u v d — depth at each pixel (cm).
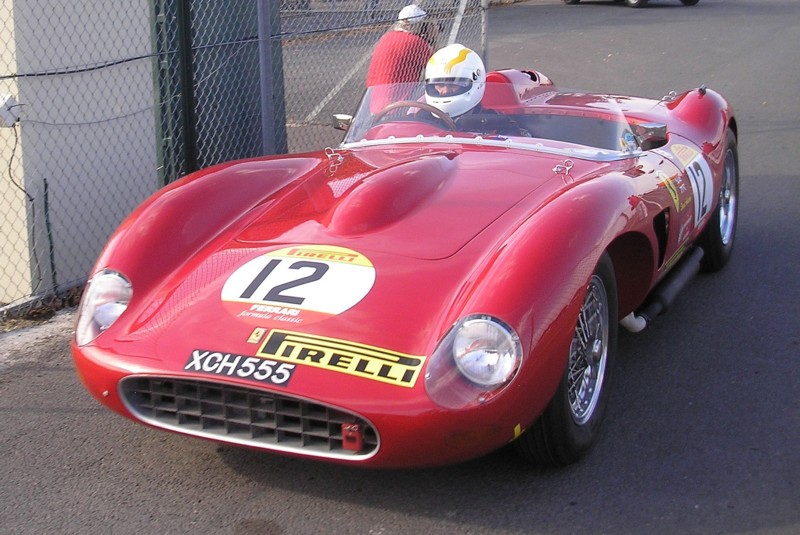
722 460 301
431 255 290
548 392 264
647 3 1928
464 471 296
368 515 274
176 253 314
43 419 343
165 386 276
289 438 265
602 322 310
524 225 290
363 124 423
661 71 1182
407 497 283
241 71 607
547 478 292
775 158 740
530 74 481
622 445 313
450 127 408
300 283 285
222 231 329
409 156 374
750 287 468
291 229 319
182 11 488
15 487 294
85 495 289
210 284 295
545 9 1872
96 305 299
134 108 540
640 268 343
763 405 340
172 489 291
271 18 618
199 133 582
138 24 534
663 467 298
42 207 490
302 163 383
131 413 279
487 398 249
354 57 768
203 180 351
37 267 491
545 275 267
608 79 1134
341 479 294
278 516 274
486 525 267
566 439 285
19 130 474
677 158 411
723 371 371
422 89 437
